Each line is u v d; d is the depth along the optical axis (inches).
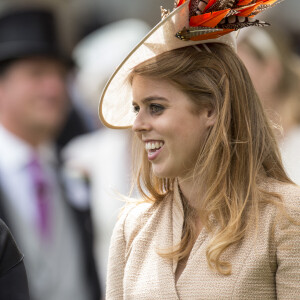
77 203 600.7
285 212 403.2
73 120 721.0
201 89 413.7
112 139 628.7
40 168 592.1
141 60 417.7
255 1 417.7
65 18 651.5
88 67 744.3
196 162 417.1
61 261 586.6
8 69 601.9
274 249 404.5
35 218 580.1
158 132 414.3
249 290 401.1
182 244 418.3
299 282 400.2
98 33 809.5
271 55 589.0
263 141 420.5
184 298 407.5
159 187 435.8
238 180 414.3
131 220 438.6
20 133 593.9
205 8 414.3
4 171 579.8
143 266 422.6
